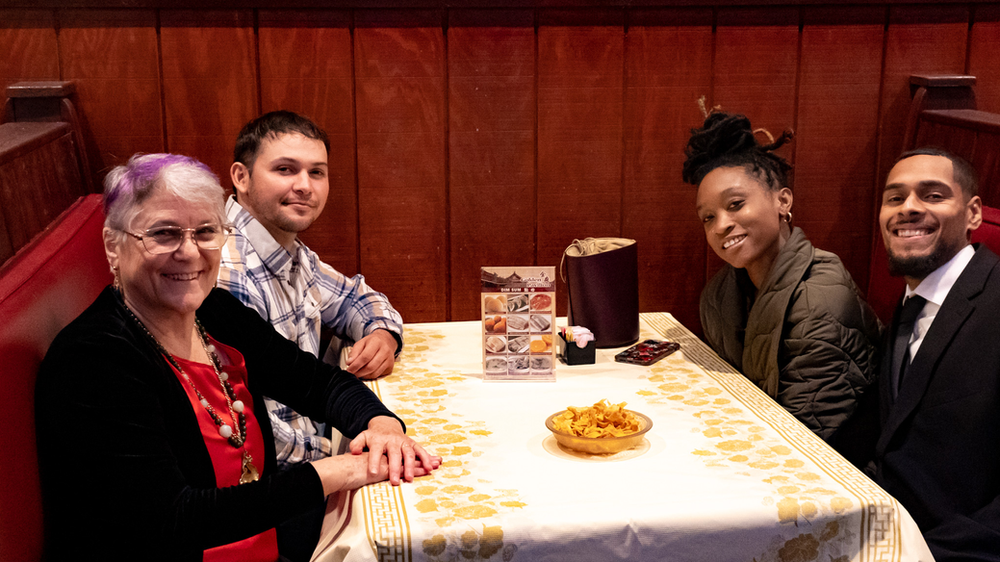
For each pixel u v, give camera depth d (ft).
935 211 5.62
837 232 8.53
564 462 4.75
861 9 8.04
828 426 6.04
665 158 8.26
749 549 4.15
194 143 7.80
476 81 7.95
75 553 4.27
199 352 5.15
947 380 5.35
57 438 4.20
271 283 6.58
